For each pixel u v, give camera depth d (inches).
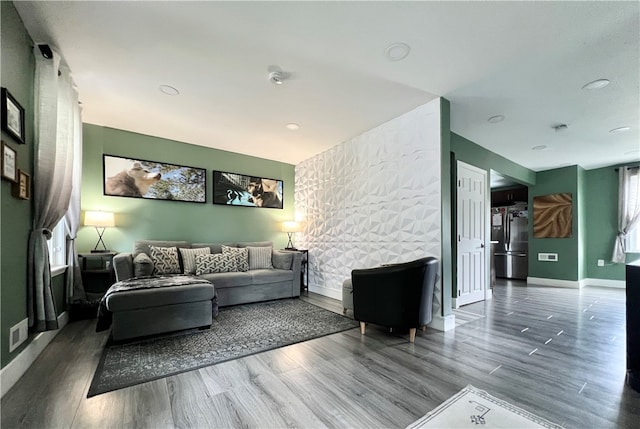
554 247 217.8
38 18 70.9
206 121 136.9
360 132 150.4
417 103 117.3
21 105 70.7
